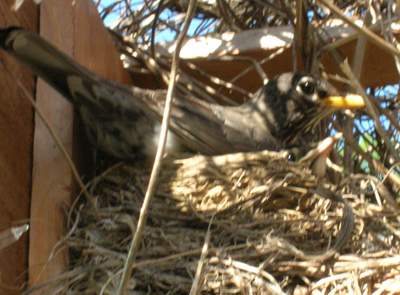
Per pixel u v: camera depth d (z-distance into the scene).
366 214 2.26
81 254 1.87
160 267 1.85
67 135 2.03
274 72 3.23
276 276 1.93
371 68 3.06
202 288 1.78
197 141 2.29
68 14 2.16
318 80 2.88
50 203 1.92
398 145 3.01
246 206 2.13
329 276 1.90
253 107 2.90
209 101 3.10
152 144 2.20
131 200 2.12
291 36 2.97
